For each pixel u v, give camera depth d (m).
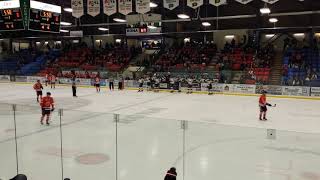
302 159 7.84
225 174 7.11
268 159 7.90
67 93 23.97
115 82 28.62
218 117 14.65
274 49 30.47
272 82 23.53
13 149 9.09
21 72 34.84
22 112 14.31
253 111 16.33
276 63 26.97
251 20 30.47
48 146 9.25
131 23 26.70
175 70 27.55
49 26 21.06
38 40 43.12
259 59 27.14
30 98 20.77
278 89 22.42
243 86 23.48
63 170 7.58
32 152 8.79
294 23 28.50
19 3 19.73
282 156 7.98
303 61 25.44
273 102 19.69
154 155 8.30
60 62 35.50
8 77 34.28
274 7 25.72
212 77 25.19
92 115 13.10
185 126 8.92
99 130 10.74
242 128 10.11
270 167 7.51
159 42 36.56
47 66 34.84
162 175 7.21
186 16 22.36
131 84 27.55
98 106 17.62
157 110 16.42
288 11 26.14
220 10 28.39
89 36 39.28
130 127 10.91
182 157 8.12
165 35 35.38
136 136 9.81
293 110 16.69
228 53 29.83
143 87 26.70
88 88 28.02
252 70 24.84
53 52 38.44
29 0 19.61
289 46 28.52
